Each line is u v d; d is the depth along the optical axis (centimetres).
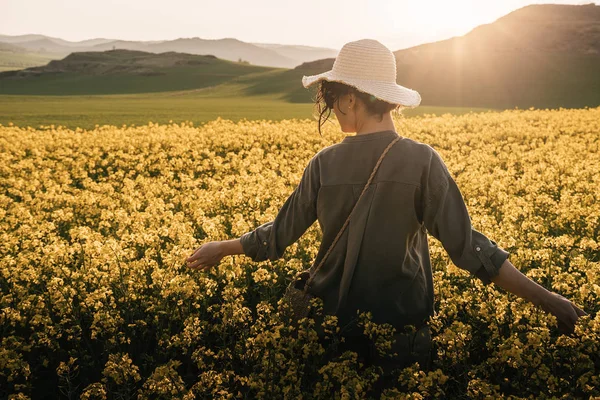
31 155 1633
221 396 278
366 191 260
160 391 275
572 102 5525
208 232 567
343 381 261
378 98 250
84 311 382
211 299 432
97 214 818
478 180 939
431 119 2603
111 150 1697
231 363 318
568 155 1295
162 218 738
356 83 253
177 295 383
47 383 354
